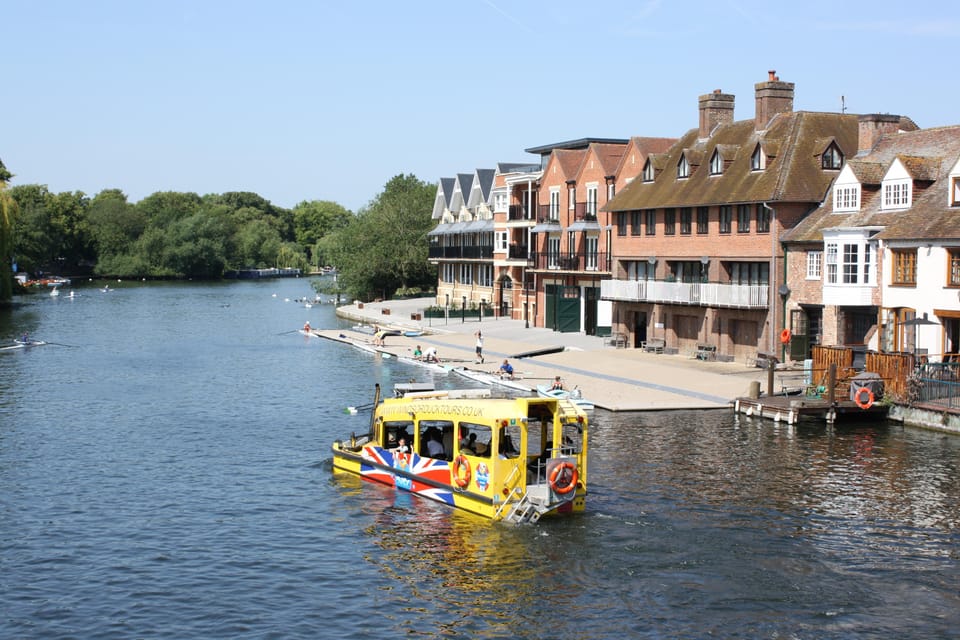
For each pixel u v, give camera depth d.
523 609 20.22
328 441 36.03
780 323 48.53
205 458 33.19
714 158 54.34
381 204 114.62
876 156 48.06
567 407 25.83
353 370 55.97
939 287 39.31
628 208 59.84
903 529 24.66
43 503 27.81
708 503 26.83
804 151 49.72
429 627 19.53
